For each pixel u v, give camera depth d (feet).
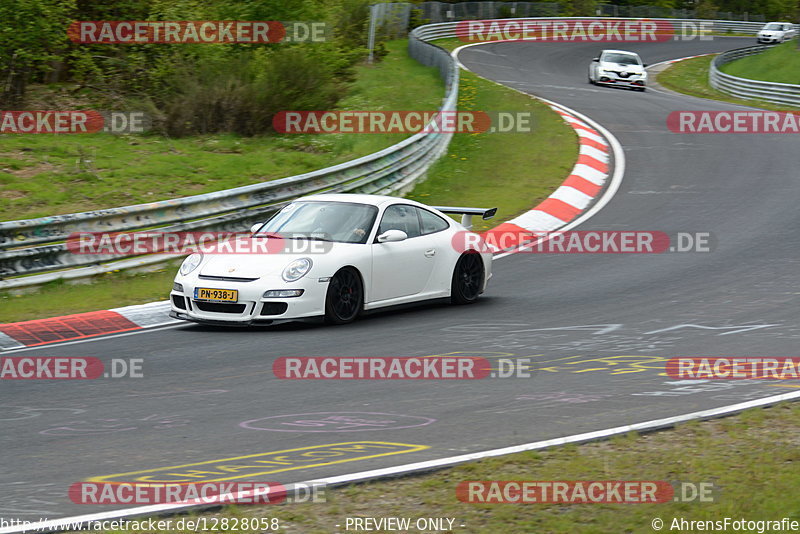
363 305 118.52
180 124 253.44
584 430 72.43
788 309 121.49
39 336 111.55
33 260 139.44
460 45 587.68
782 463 63.31
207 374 92.12
